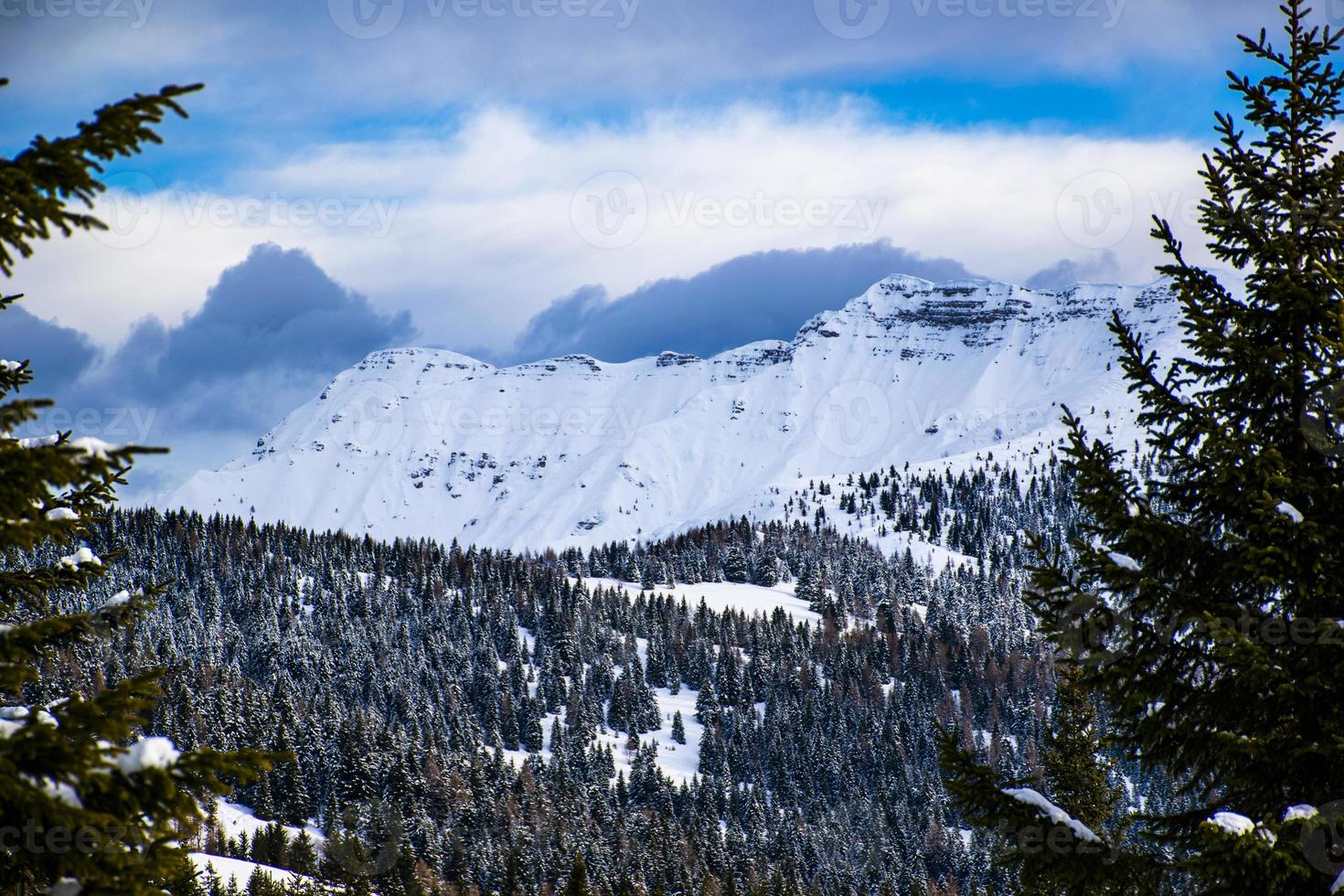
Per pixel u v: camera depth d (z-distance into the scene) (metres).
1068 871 9.80
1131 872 9.77
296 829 108.06
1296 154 10.20
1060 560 10.48
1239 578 9.93
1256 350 9.74
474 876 100.81
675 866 103.50
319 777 119.50
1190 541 10.05
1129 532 9.74
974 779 10.35
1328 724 9.34
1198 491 10.50
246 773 6.62
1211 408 10.17
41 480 6.27
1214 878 8.90
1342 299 9.63
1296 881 8.77
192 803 6.36
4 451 6.21
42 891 6.34
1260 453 9.84
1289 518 9.30
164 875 6.53
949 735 10.51
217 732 123.75
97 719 6.42
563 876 97.44
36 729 6.02
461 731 150.62
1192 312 10.45
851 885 125.38
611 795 142.38
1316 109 10.09
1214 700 10.00
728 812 142.62
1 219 6.34
